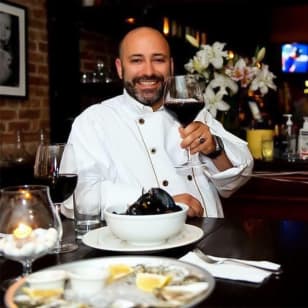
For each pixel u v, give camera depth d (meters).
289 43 4.13
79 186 1.26
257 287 0.82
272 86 2.48
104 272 0.76
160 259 0.86
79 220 1.25
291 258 0.97
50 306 0.68
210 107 2.40
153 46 1.75
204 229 1.23
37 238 0.89
